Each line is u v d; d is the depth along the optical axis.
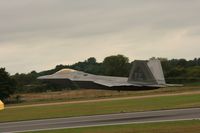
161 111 54.22
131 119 47.69
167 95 92.44
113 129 40.72
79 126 44.69
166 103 67.19
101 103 79.62
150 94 102.31
